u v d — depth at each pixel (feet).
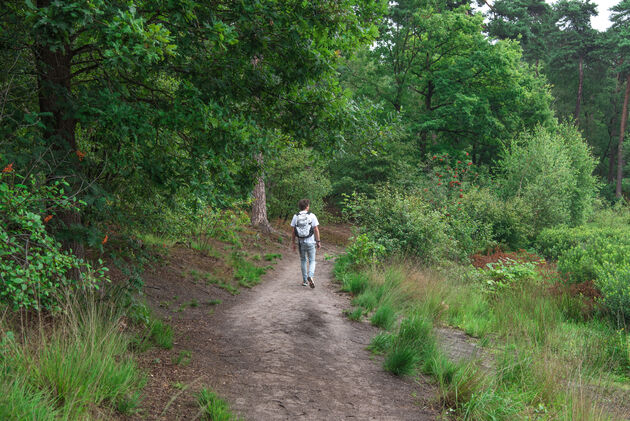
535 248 57.41
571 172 78.79
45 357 9.45
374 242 33.06
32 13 10.84
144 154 15.79
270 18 14.40
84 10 10.00
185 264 28.48
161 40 10.88
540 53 152.76
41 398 8.37
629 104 164.04
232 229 42.09
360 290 26.53
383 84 91.86
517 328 21.15
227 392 11.78
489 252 46.68
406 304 24.22
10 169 10.23
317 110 17.31
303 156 62.95
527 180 70.95
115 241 22.17
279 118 18.03
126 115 12.88
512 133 95.40
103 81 15.06
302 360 15.05
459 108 85.56
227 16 15.34
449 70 88.22
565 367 15.01
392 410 11.97
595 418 11.44
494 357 16.71
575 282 32.01
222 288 26.55
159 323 15.84
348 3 15.72
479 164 113.60
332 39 17.03
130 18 10.43
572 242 52.39
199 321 19.01
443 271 31.35
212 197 17.48
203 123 13.96
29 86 13.92
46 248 11.43
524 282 31.07
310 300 24.14
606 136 169.58
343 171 87.04
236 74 16.28
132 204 20.08
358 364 15.39
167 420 9.59
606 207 117.29
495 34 133.49
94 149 16.39
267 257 41.09
